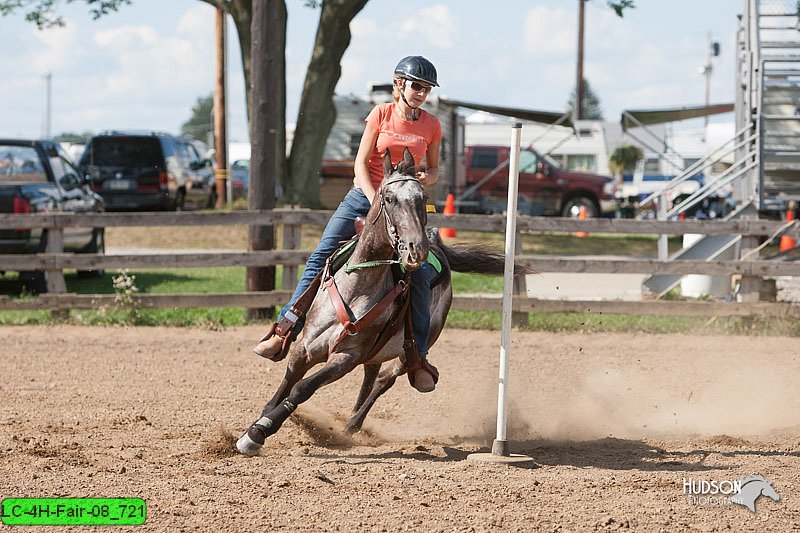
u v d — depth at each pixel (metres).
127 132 33.50
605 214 41.72
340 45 33.81
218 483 7.08
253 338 15.08
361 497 6.78
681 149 52.16
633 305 16.36
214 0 31.94
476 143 48.62
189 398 10.66
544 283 23.31
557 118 37.28
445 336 15.52
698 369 12.89
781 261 17.31
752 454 8.48
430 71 8.04
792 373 12.66
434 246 8.99
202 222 16.64
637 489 7.16
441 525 6.20
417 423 9.79
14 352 13.58
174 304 16.44
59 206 20.08
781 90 22.91
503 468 7.75
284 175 34.03
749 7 23.11
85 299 16.38
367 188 8.01
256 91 16.98
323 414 9.90
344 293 7.72
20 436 8.63
